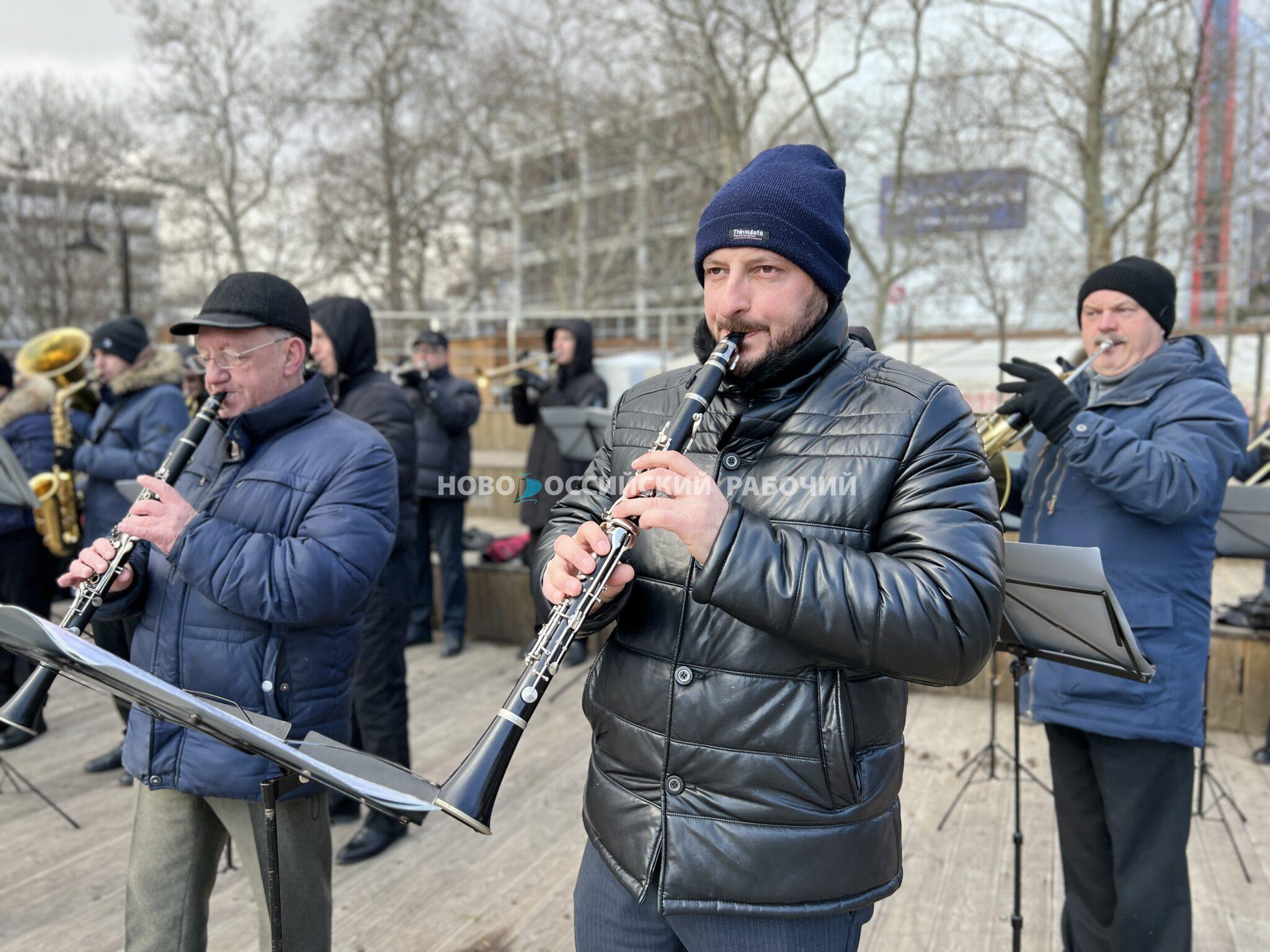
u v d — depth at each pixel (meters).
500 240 24.50
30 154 22.61
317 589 1.69
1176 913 1.86
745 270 1.18
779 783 1.11
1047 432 1.92
